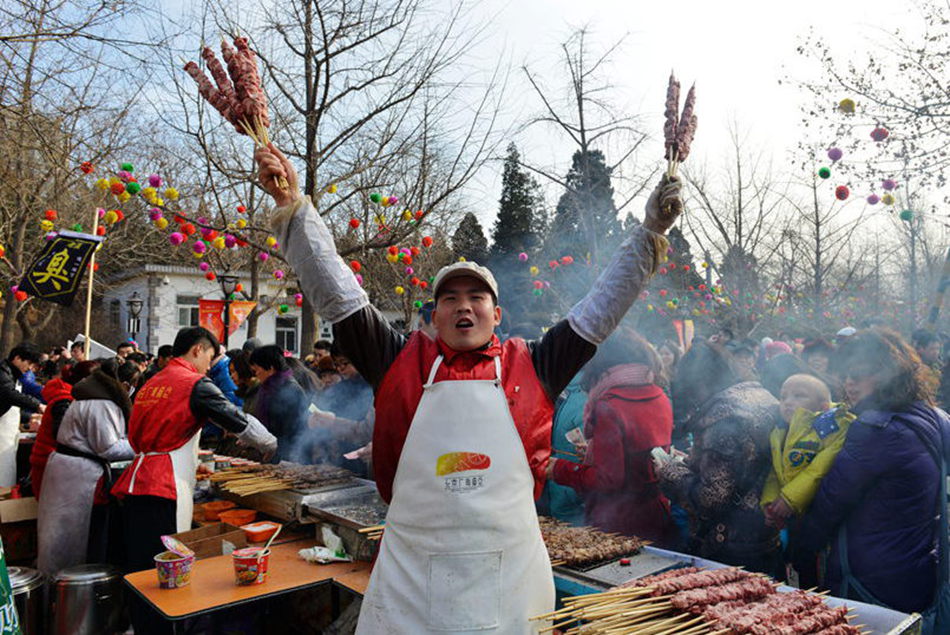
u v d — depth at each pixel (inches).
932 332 222.2
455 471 67.9
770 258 615.2
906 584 97.5
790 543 117.3
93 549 171.3
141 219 557.6
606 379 122.6
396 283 470.0
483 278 73.0
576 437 135.6
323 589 135.0
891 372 101.3
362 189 294.0
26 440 272.8
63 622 141.3
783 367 155.6
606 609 77.7
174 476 142.6
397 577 68.7
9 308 503.8
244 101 74.0
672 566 100.2
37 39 257.4
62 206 476.1
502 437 69.4
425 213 286.5
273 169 72.5
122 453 170.6
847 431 104.0
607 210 373.1
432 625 65.7
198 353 154.9
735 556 110.7
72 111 302.4
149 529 139.4
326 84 281.1
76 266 244.2
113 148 376.5
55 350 427.8
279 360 198.7
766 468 111.8
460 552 66.7
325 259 72.7
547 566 72.6
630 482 119.7
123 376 237.5
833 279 765.3
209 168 286.5
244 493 147.2
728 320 466.9
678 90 78.0
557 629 83.4
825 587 106.0
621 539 109.3
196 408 144.7
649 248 73.9
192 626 123.2
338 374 237.0
